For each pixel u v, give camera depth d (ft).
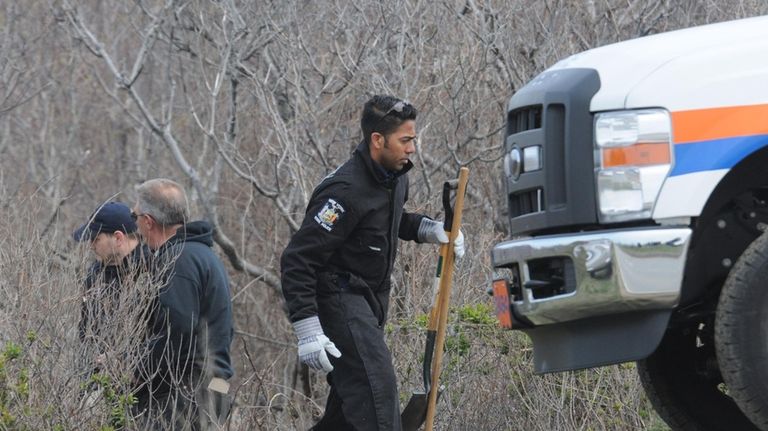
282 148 77.15
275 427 60.39
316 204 46.16
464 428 55.16
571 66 43.29
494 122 78.48
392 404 46.60
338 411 49.08
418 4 77.61
